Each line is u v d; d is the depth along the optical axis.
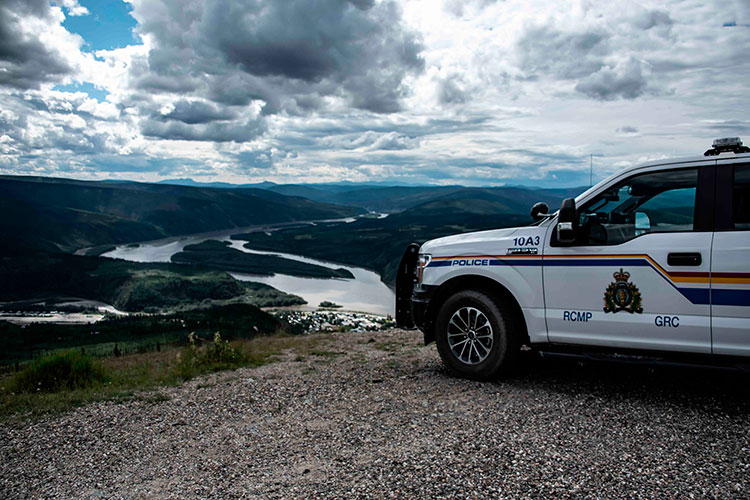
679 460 3.16
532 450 3.37
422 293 5.61
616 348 4.47
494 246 5.13
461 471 3.11
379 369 6.18
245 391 5.50
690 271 4.11
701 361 4.12
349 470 3.23
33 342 117.06
